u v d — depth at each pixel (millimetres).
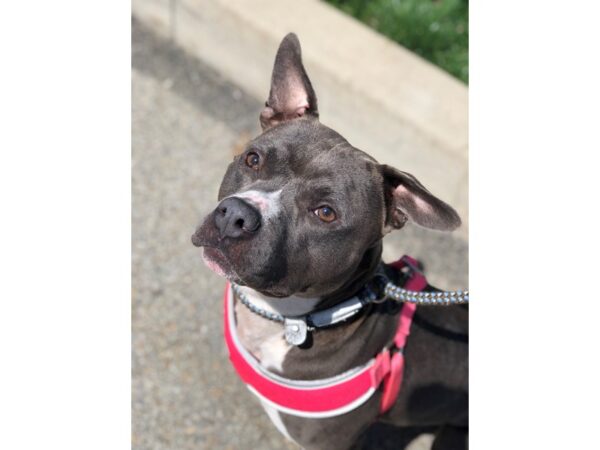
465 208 949
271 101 646
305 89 635
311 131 601
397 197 606
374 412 651
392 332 642
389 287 617
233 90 1080
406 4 1088
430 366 666
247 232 540
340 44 993
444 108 941
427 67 986
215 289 889
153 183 968
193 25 1082
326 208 572
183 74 1087
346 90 963
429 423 732
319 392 615
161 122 1031
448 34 1079
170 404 802
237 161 609
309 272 577
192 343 847
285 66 634
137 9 1129
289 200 570
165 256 907
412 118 930
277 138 596
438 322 677
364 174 587
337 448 665
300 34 999
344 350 620
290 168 584
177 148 1009
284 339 626
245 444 792
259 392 647
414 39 1074
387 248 966
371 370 618
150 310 862
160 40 1118
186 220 942
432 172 947
